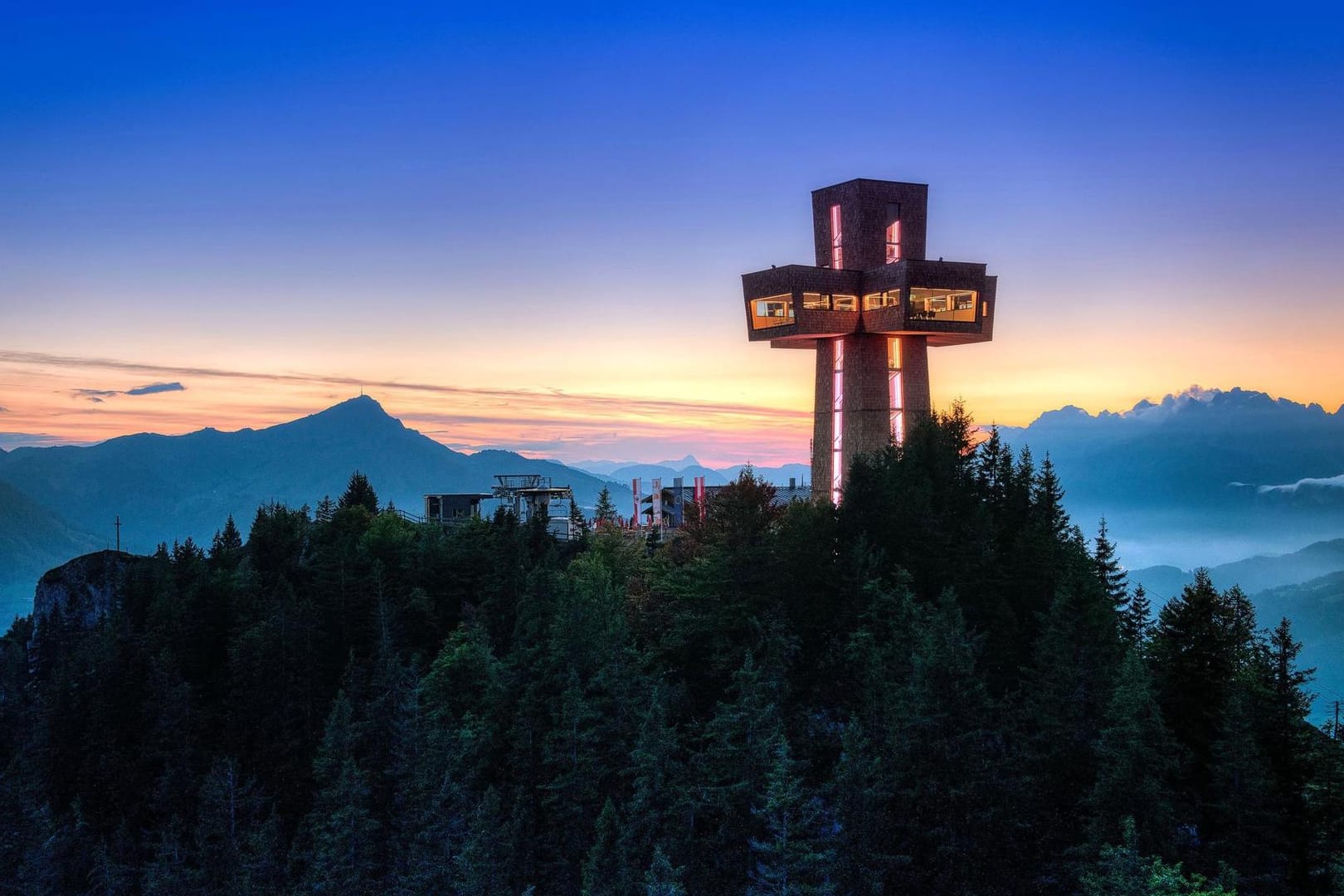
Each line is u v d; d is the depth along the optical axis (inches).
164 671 3937.0
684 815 2664.9
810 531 3383.4
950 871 2388.0
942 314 5374.0
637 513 6540.4
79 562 5797.2
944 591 2933.1
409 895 2844.5
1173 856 2239.2
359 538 5246.1
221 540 5910.4
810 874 2315.5
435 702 3486.7
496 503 6815.9
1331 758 2475.4
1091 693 2662.4
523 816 2918.3
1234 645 2812.5
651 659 3390.7
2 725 5049.2
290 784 3614.7
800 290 5388.8
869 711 2704.2
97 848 3543.3
